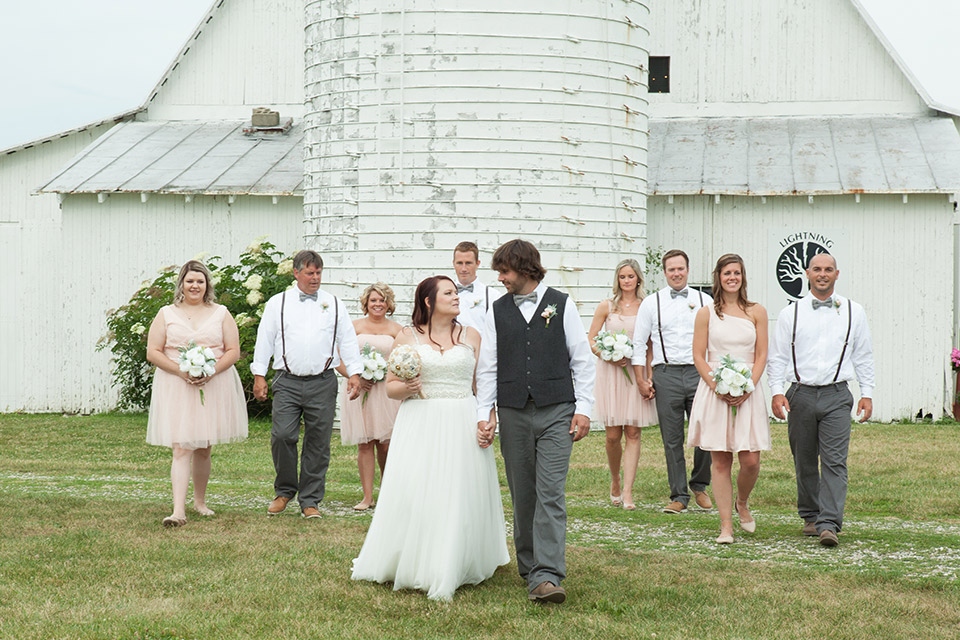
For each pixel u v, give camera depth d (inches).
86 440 561.9
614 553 283.6
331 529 311.0
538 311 246.4
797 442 315.3
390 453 252.4
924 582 252.2
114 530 304.8
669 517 350.0
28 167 821.2
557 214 565.3
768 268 683.4
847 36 770.8
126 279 733.9
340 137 578.6
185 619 218.8
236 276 693.9
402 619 223.5
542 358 244.2
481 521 250.4
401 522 247.1
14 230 780.0
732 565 270.4
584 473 441.4
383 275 569.6
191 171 738.8
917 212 663.8
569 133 566.6
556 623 220.4
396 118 564.7
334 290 584.1
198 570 259.0
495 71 557.3
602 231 579.5
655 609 230.5
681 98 791.1
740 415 307.0
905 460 474.6
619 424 369.1
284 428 336.5
